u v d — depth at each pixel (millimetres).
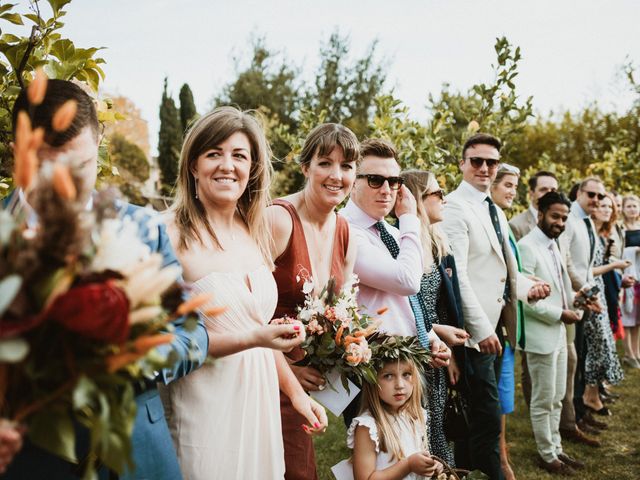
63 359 1142
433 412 3311
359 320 2762
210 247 2242
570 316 4496
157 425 1809
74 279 1143
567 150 19953
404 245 3133
